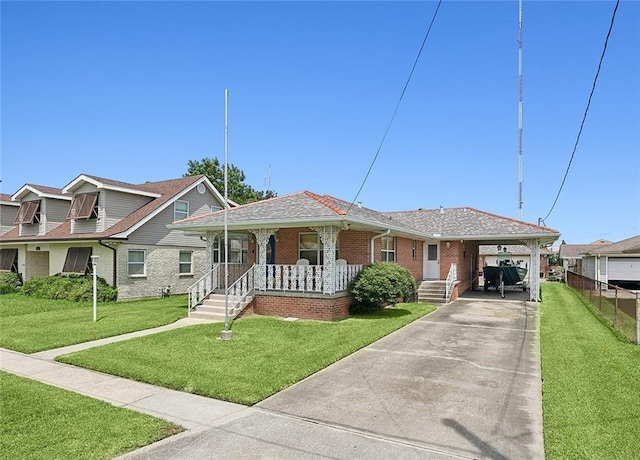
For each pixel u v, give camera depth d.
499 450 4.66
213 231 16.31
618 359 8.34
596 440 4.77
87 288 18.30
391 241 18.67
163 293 21.41
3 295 20.55
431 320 13.53
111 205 20.61
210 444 4.80
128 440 4.84
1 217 26.28
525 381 7.14
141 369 7.70
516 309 16.36
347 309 14.19
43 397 6.29
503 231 20.19
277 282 14.31
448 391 6.62
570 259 51.50
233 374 7.38
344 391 6.64
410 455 4.54
